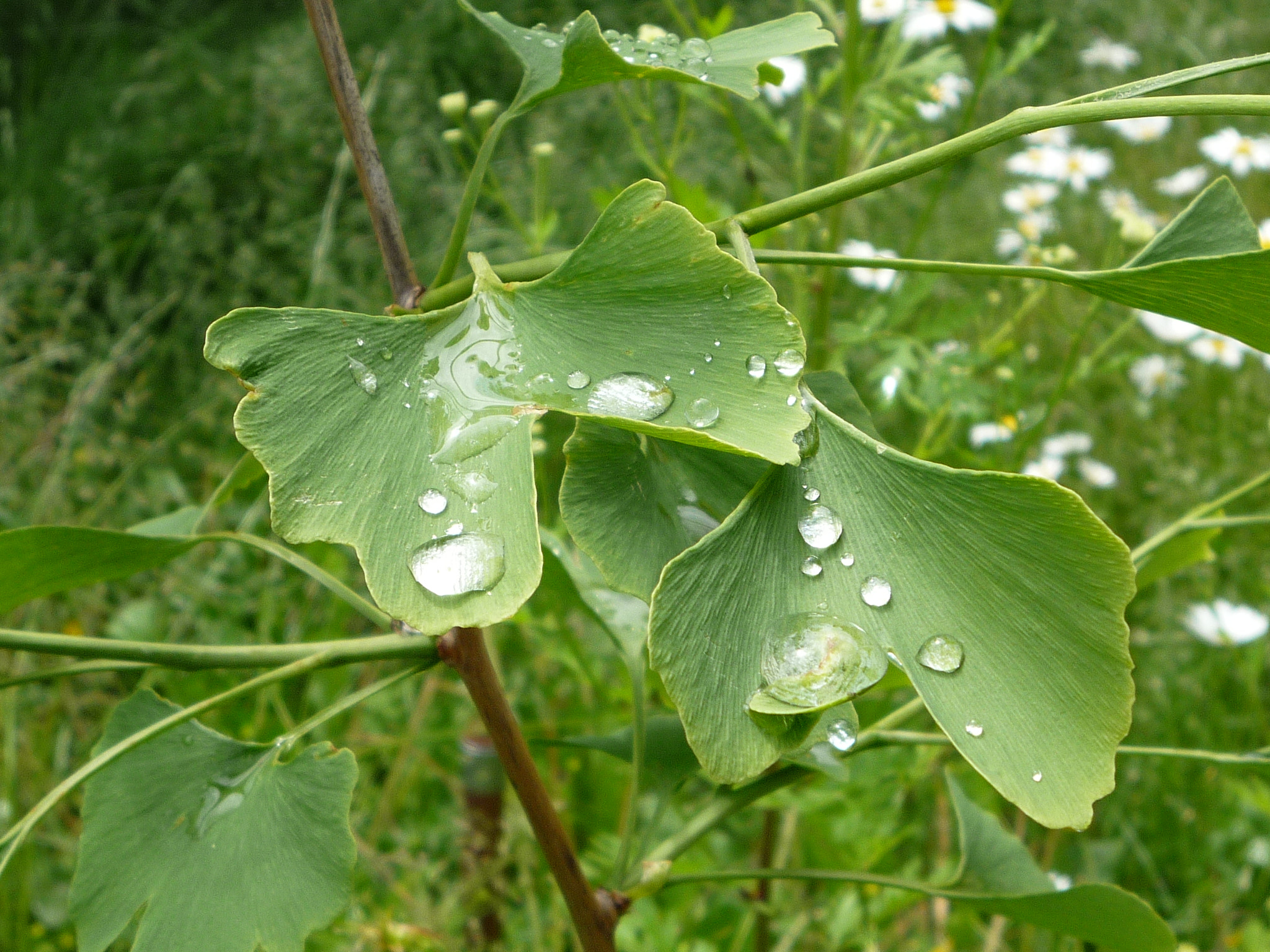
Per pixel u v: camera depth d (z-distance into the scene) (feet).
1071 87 3.92
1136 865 1.75
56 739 2.05
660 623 0.55
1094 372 1.72
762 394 0.58
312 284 2.43
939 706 0.54
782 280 2.03
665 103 3.39
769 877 0.88
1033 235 2.55
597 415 0.57
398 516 0.56
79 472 2.56
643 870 0.86
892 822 1.48
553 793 1.69
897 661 0.55
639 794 0.88
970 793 1.63
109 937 0.73
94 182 3.89
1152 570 1.12
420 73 3.87
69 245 3.62
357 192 3.52
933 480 0.57
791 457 0.55
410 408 0.59
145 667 0.75
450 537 0.56
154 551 0.78
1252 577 2.17
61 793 0.70
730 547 0.57
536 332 0.61
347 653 0.77
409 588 0.55
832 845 1.47
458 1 0.76
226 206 3.65
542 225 1.68
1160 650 2.10
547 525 1.63
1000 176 3.28
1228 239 0.69
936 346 1.60
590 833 1.71
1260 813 1.75
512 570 0.55
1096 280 0.60
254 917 0.70
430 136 3.42
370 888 1.65
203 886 0.72
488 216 3.20
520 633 1.92
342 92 0.76
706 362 0.59
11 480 2.56
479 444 0.58
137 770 0.77
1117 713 0.54
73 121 4.31
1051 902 0.84
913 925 1.70
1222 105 0.57
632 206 0.59
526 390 0.59
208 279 3.42
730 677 0.55
